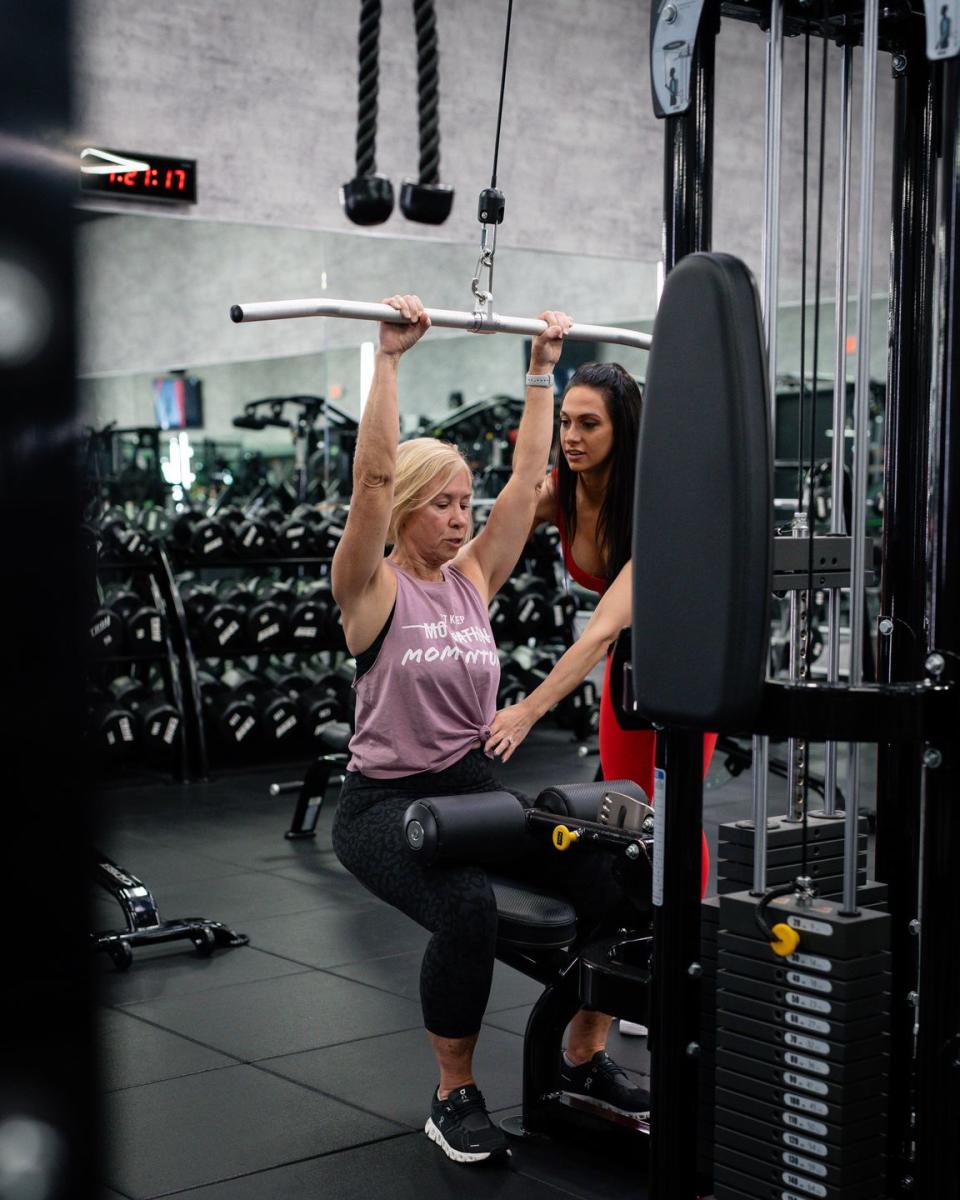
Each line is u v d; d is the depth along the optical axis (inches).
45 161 13.9
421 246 282.8
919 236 66.7
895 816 68.3
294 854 179.0
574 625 278.7
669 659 44.5
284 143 256.4
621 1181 84.3
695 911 57.6
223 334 263.1
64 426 14.1
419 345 284.2
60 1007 14.3
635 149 299.4
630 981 78.0
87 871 14.4
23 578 14.0
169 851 180.5
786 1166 55.9
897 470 68.2
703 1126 69.9
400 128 269.0
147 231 251.4
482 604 92.6
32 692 14.1
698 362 43.6
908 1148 66.5
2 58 13.6
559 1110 89.7
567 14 286.8
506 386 297.9
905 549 68.2
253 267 264.2
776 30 53.2
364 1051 107.7
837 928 53.5
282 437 272.4
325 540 252.7
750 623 43.2
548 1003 89.4
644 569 45.1
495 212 73.4
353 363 278.1
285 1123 93.3
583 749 240.8
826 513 262.5
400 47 267.1
